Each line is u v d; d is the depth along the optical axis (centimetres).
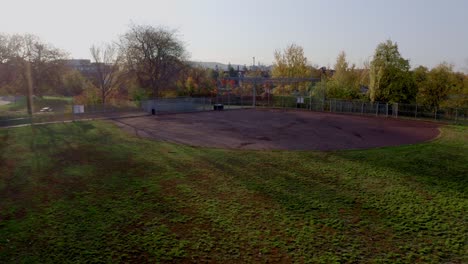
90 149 1964
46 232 881
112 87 5325
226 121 3419
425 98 4166
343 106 4341
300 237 861
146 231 891
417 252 790
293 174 1450
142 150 1948
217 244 823
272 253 780
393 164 1639
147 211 1028
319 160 1723
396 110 3822
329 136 2522
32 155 1794
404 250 799
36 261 737
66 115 3441
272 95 5341
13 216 987
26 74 4272
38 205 1075
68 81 5875
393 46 4072
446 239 855
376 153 1905
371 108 4056
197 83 6159
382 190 1241
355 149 2028
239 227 919
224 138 2403
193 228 911
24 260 741
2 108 5050
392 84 4038
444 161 1705
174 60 5369
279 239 849
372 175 1441
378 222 959
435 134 2648
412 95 4056
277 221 959
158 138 2378
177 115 3966
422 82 4200
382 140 2366
